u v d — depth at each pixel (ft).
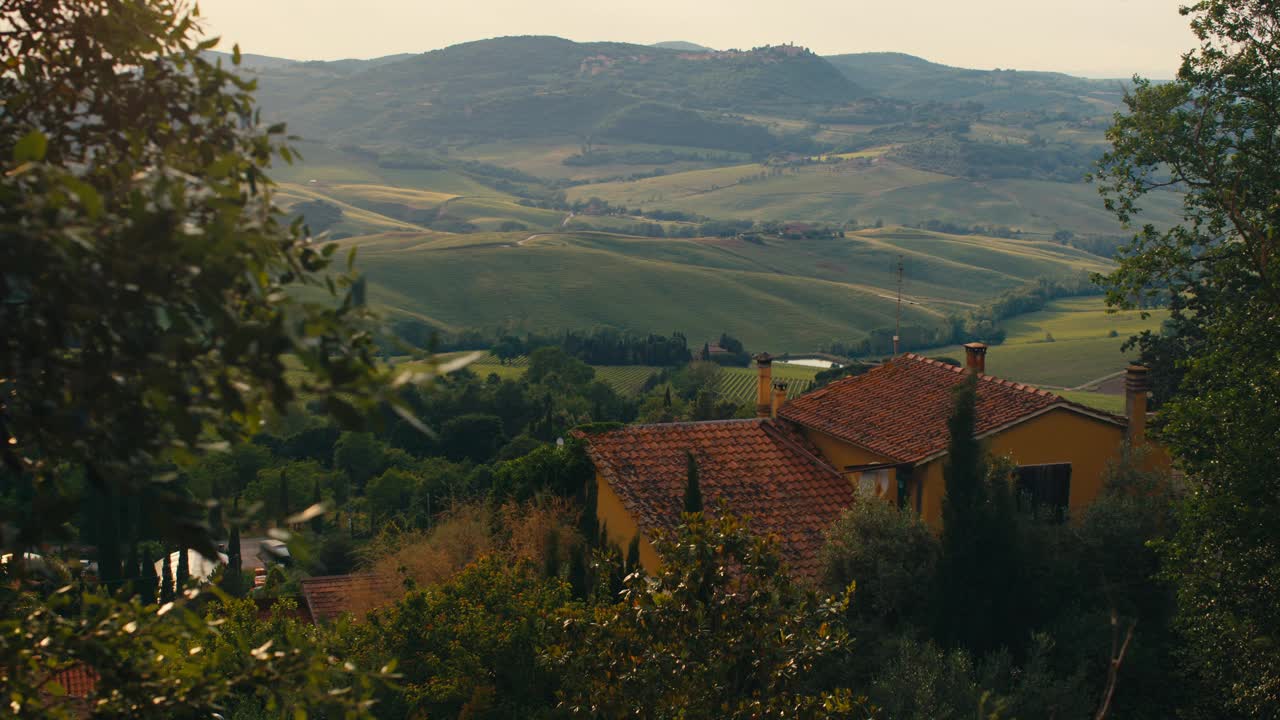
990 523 67.87
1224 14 94.32
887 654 63.77
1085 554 76.54
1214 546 62.54
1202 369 67.56
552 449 109.50
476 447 339.77
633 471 91.86
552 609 65.51
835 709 42.04
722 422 102.37
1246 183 94.27
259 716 43.60
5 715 18.25
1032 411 88.17
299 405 14.67
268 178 19.10
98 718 18.74
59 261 13.17
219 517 15.38
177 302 14.56
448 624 64.75
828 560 74.95
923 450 85.61
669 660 42.60
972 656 67.10
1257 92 94.02
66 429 14.73
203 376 15.35
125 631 19.12
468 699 61.67
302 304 14.70
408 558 114.11
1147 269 97.81
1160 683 68.85
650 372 622.95
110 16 18.80
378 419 14.60
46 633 18.85
